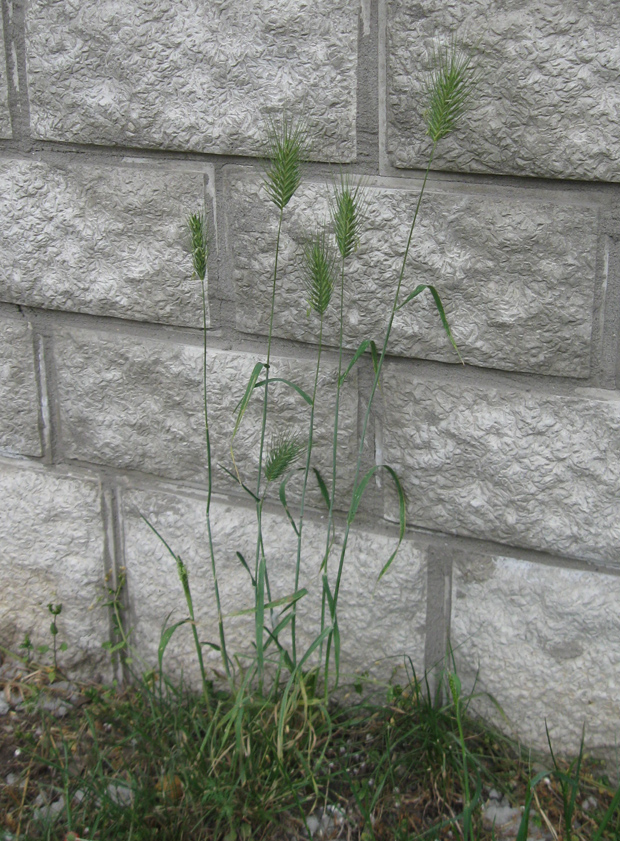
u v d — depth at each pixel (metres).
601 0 0.95
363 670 1.24
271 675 1.25
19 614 1.38
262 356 1.19
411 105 1.04
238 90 1.10
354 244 1.03
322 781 1.14
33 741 1.20
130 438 1.28
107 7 1.12
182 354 1.22
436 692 1.20
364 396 1.16
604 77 0.97
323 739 1.18
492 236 1.05
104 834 1.05
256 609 1.06
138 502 1.29
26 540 1.35
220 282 1.18
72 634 1.35
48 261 1.24
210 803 1.08
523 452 1.11
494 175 1.04
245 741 1.13
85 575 1.33
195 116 1.12
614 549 1.10
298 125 1.09
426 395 1.13
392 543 1.20
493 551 1.16
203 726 1.17
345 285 1.12
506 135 1.02
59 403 1.31
